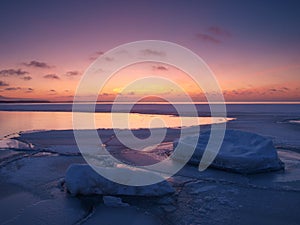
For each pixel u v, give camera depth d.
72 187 4.51
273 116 22.77
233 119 19.81
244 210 4.06
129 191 4.49
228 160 6.00
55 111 33.06
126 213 3.93
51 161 6.79
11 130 13.40
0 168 6.14
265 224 3.63
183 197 4.56
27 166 6.32
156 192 4.50
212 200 4.44
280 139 10.10
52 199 4.41
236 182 5.34
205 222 3.69
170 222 3.69
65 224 3.59
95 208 4.08
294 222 3.68
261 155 6.01
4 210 3.99
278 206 4.19
